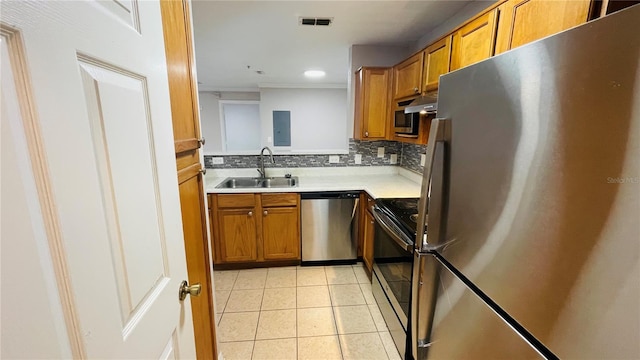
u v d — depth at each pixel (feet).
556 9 3.26
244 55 11.48
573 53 1.71
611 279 1.60
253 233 8.71
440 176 3.27
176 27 3.20
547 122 1.91
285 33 8.59
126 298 1.76
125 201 1.76
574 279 1.80
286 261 9.21
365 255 8.75
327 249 9.13
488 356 2.67
